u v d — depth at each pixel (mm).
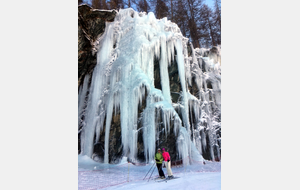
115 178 6809
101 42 10039
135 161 8062
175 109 9336
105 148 8484
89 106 9438
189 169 7883
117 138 8555
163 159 6953
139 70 8969
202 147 9766
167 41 9836
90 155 8703
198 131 9938
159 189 5965
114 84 9148
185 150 8367
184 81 9789
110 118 8828
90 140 8930
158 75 9461
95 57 9977
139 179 6738
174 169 7742
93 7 9938
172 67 9789
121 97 8797
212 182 6836
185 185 6363
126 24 10055
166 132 8273
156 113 8352
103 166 7883
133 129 8375
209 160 9586
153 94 8672
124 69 9094
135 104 8570
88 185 6262
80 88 9617
